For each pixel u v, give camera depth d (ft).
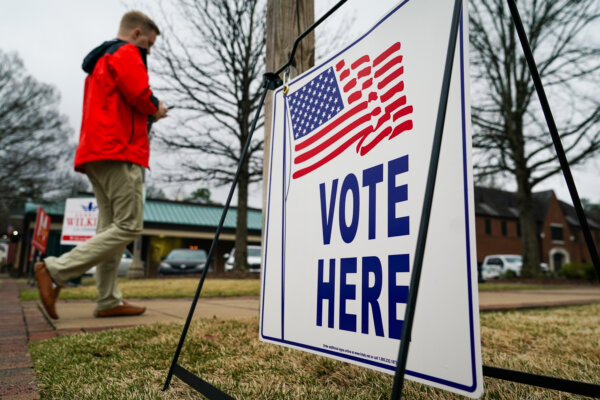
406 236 2.75
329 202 3.57
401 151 2.93
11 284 31.32
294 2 6.71
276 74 4.76
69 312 9.68
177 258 48.39
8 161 79.30
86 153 7.55
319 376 4.08
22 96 80.23
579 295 21.13
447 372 2.32
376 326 2.86
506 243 106.22
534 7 46.01
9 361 4.75
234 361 4.47
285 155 4.33
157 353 4.85
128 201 8.01
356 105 3.49
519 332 6.90
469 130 2.43
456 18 2.34
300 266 3.76
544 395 3.52
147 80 7.98
